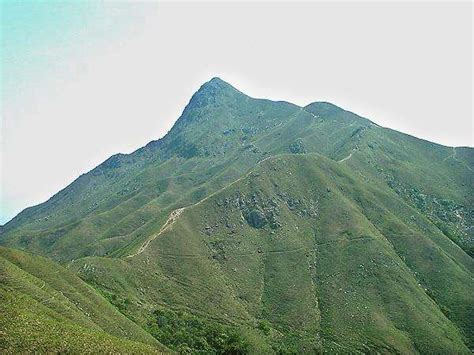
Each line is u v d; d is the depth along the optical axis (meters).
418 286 186.38
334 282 181.12
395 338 153.88
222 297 170.75
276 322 164.12
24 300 94.81
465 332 170.88
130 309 147.38
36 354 73.94
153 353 99.12
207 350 134.38
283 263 192.88
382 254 192.50
